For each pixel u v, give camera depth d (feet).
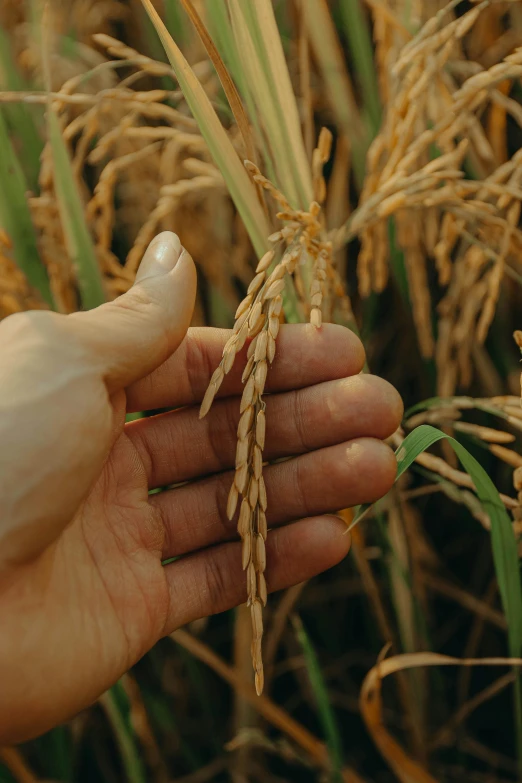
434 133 0.98
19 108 1.17
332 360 1.00
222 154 0.95
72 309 1.15
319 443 1.01
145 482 1.05
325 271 0.96
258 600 0.83
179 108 1.25
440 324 1.13
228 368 0.86
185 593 1.05
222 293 1.29
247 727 1.30
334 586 1.34
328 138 0.97
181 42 1.24
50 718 0.96
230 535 1.07
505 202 1.01
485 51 1.27
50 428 0.90
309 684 1.37
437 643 1.38
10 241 1.08
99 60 1.29
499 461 1.30
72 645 0.96
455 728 1.31
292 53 1.26
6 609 0.93
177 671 1.37
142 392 1.04
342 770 1.16
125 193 1.29
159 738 1.38
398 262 1.18
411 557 1.16
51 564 0.95
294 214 0.91
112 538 1.01
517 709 1.05
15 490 0.89
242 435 0.84
